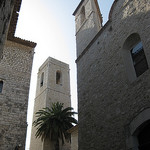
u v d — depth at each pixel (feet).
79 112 48.93
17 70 65.41
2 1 25.57
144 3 37.58
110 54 43.57
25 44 72.49
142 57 36.22
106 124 38.06
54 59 156.04
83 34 62.49
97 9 67.10
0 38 28.25
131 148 30.40
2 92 58.65
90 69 50.11
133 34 38.55
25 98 60.70
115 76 39.68
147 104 30.12
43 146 99.30
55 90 137.18
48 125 91.76
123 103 35.32
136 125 30.78
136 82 33.63
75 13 75.92
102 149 37.17
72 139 72.64
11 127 54.13
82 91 50.60
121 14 44.04
